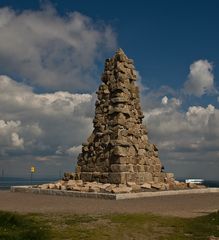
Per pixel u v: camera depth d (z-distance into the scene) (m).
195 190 36.25
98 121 38.22
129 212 20.28
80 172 38.25
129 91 38.66
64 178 39.34
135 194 29.89
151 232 15.05
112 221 17.00
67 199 28.08
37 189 35.12
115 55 39.12
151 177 37.50
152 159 38.62
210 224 16.56
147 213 19.83
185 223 16.75
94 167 36.84
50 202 25.69
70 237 13.99
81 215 18.78
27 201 26.45
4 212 17.38
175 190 35.16
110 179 34.41
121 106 37.00
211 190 37.97
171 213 20.22
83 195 30.41
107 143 36.09
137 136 37.47
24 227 15.30
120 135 35.69
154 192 31.86
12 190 37.72
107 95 38.38
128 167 34.66
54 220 17.17
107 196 28.62
